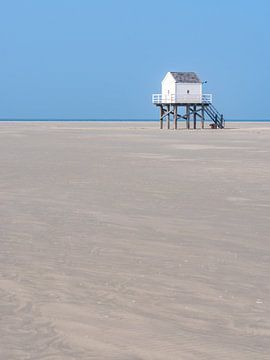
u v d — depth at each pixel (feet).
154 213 51.70
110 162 103.91
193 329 22.85
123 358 19.97
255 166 95.25
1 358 19.93
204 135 219.00
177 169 90.99
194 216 50.21
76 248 37.81
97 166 96.22
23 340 21.67
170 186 70.38
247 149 138.51
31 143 165.89
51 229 44.27
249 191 65.87
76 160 107.96
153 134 232.32
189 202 58.08
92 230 43.93
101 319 24.02
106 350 20.68
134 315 24.54
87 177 80.23
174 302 26.40
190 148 143.23
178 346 21.02
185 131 261.24
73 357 20.07
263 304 26.14
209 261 34.50
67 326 23.20
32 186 70.59
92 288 28.68
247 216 50.26
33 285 29.17
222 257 35.55
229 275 31.30
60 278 30.53
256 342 21.44
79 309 25.34
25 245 38.65
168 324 23.41
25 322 23.67
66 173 85.40
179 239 40.93
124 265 33.45
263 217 49.80
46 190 67.05
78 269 32.42
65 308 25.49
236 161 105.09
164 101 283.18
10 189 67.82
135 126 387.14
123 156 117.70
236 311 25.12
